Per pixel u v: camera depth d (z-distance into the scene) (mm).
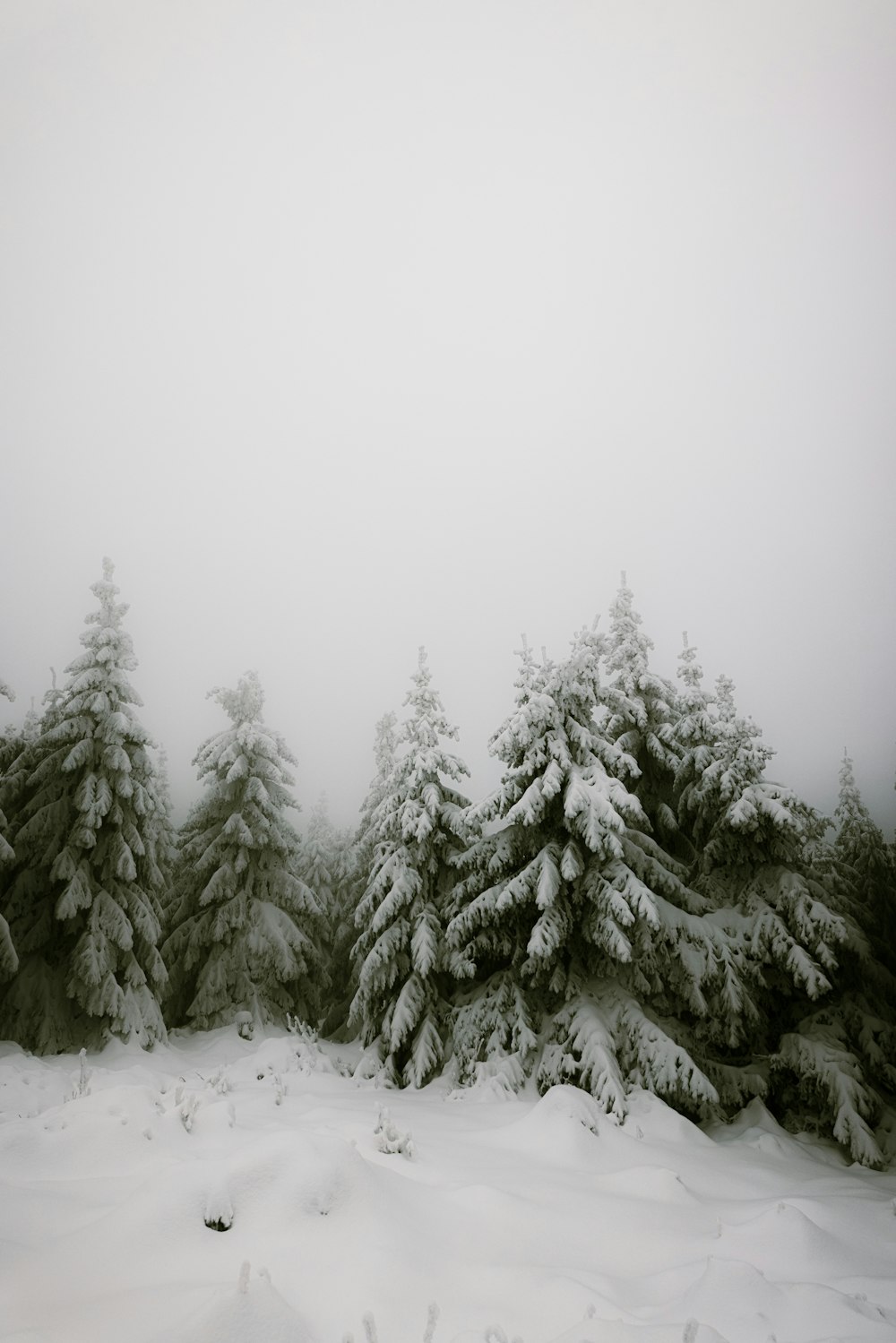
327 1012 22516
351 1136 7723
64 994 16047
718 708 16547
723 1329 4207
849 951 14523
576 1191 7055
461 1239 5426
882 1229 6680
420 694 17875
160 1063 14453
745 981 13883
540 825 14461
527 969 13039
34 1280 3980
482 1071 12812
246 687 22391
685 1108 12555
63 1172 5926
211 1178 5070
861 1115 11953
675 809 17188
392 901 15586
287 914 21109
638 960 13492
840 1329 4121
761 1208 7152
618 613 18281
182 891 21797
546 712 13875
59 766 17125
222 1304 3477
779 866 15039
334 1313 4055
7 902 16406
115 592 18500
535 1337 4238
